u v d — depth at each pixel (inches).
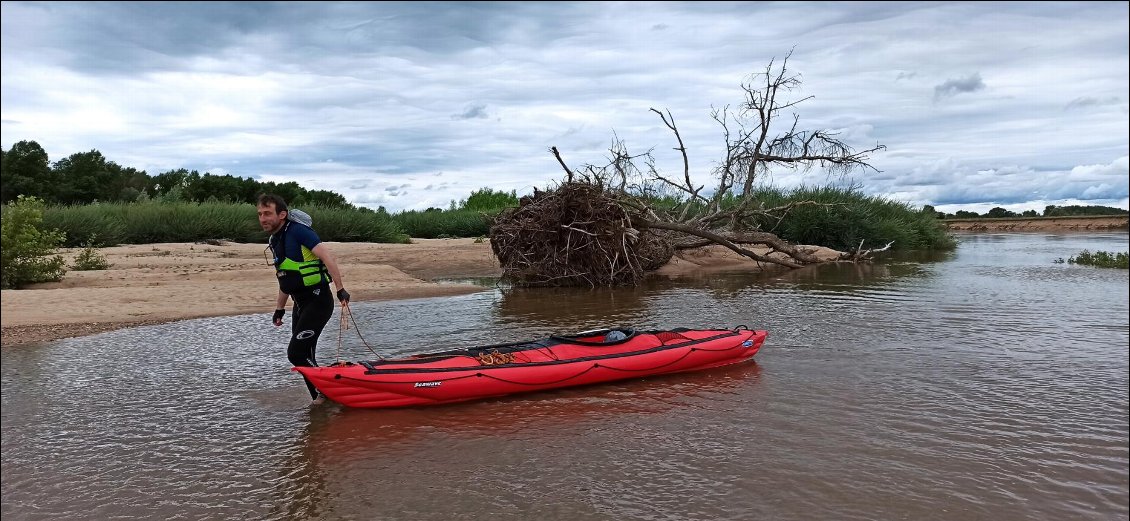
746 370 302.2
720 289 632.4
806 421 228.4
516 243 697.0
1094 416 231.5
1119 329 388.5
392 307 512.7
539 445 210.2
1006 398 253.4
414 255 909.2
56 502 172.6
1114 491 172.2
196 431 225.9
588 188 674.8
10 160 1571.1
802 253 879.1
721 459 195.3
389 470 191.3
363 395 245.0
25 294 498.6
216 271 663.8
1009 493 171.2
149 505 170.7
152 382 286.5
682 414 239.3
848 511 161.6
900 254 1098.7
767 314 463.2
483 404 256.5
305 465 195.9
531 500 170.1
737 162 843.4
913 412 237.0
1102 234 1855.3
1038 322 413.7
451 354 276.4
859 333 384.2
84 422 235.0
